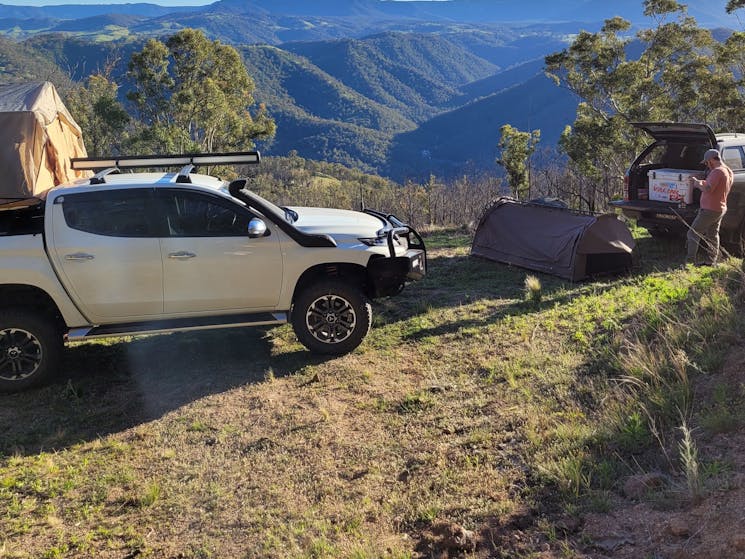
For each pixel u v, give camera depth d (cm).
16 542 382
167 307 601
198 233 600
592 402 478
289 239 620
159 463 465
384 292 670
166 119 5481
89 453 482
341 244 640
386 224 715
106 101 4731
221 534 381
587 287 827
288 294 629
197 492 427
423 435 472
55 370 589
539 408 478
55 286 573
